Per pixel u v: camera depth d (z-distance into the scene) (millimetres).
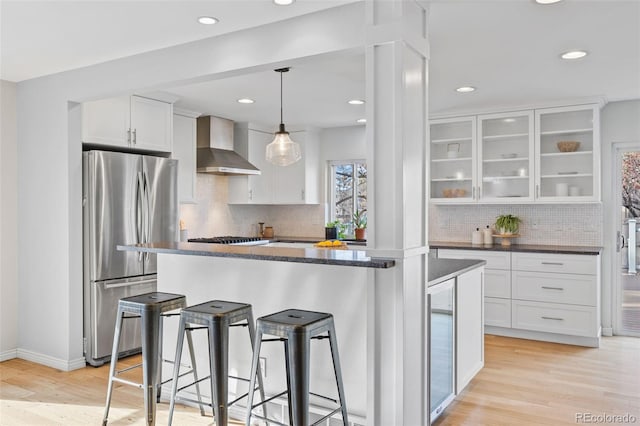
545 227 5398
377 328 2439
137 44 3285
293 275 2906
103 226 4047
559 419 3010
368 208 2422
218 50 3113
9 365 4066
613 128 5078
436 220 6039
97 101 4129
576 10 2738
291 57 2824
